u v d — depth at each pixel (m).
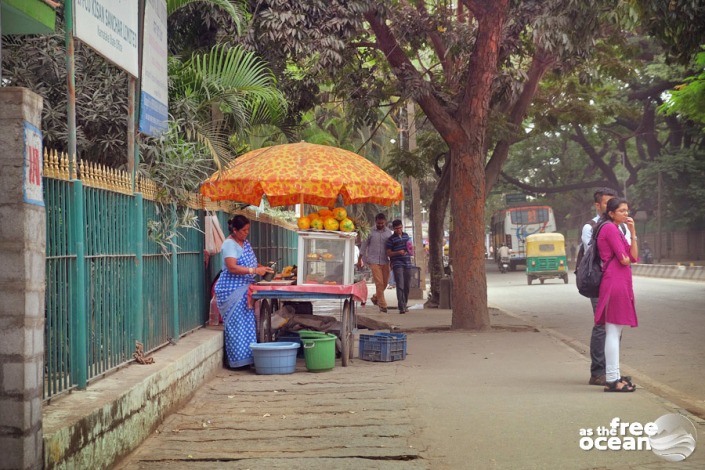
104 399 5.70
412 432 6.66
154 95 9.16
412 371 10.17
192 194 10.54
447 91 18.77
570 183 59.78
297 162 10.96
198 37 15.09
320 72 17.50
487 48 14.83
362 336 11.46
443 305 21.41
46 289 5.65
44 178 5.74
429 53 25.39
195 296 10.91
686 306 20.08
